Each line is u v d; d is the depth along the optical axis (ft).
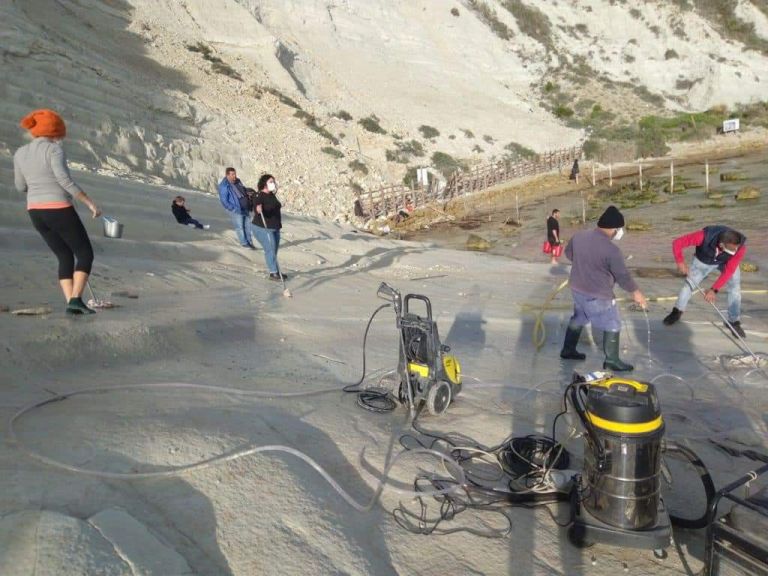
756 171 126.93
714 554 9.77
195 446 11.64
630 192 114.42
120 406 13.44
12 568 7.45
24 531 8.03
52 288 23.65
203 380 16.76
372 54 173.47
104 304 21.50
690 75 211.41
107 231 24.50
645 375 21.89
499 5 231.30
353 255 48.83
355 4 180.96
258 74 131.13
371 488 12.19
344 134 126.72
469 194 126.93
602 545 11.18
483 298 36.96
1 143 49.78
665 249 62.75
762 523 9.16
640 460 10.65
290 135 111.04
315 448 13.20
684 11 228.43
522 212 106.01
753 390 20.47
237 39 136.87
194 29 130.82
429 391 15.84
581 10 235.81
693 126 181.68
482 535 11.14
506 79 205.36
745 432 16.53
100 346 17.44
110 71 87.92
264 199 34.06
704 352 25.71
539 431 15.93
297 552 9.40
